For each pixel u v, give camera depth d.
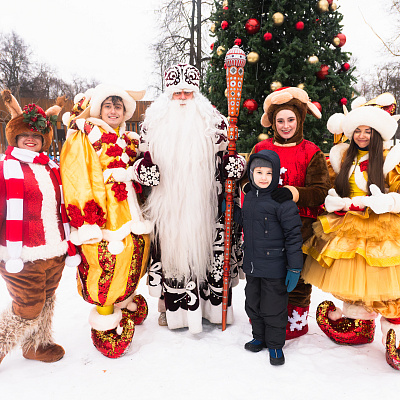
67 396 1.71
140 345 2.20
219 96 3.95
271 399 1.67
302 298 2.23
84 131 2.04
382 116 1.83
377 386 1.75
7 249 1.72
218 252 2.35
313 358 2.03
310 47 3.42
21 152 1.85
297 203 2.03
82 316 2.68
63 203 1.94
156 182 2.02
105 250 1.95
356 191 1.96
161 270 2.34
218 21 3.97
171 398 1.68
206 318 2.53
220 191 2.31
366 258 1.73
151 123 2.20
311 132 3.57
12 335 1.83
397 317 1.87
